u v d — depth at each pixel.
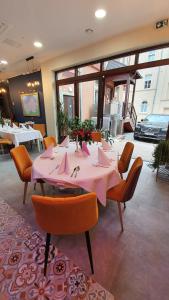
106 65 3.80
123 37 3.12
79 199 0.93
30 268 1.23
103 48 3.45
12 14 2.46
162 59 2.98
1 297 1.05
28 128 4.62
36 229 1.62
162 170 2.97
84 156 1.92
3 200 2.15
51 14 2.47
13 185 2.56
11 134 3.92
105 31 3.01
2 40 3.36
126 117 6.64
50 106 5.20
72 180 1.36
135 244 1.44
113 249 1.39
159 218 1.78
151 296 1.05
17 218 1.79
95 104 5.70
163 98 8.81
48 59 4.62
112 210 1.91
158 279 1.15
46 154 1.93
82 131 2.00
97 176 1.40
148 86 9.02
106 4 2.24
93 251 1.37
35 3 2.21
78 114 4.90
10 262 1.28
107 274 1.18
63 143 2.47
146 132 5.36
